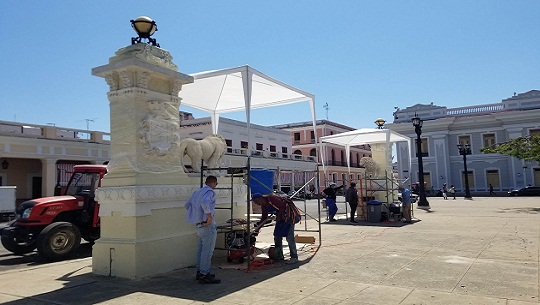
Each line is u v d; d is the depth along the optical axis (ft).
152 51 24.84
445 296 17.69
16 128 79.25
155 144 24.06
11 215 71.97
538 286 19.22
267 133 153.38
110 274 22.66
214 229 21.39
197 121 130.82
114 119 24.31
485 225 45.50
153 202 23.25
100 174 34.32
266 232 43.16
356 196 52.39
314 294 18.34
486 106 157.48
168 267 23.59
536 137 72.43
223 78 34.32
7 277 22.79
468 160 156.97
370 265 24.58
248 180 23.93
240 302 17.24
